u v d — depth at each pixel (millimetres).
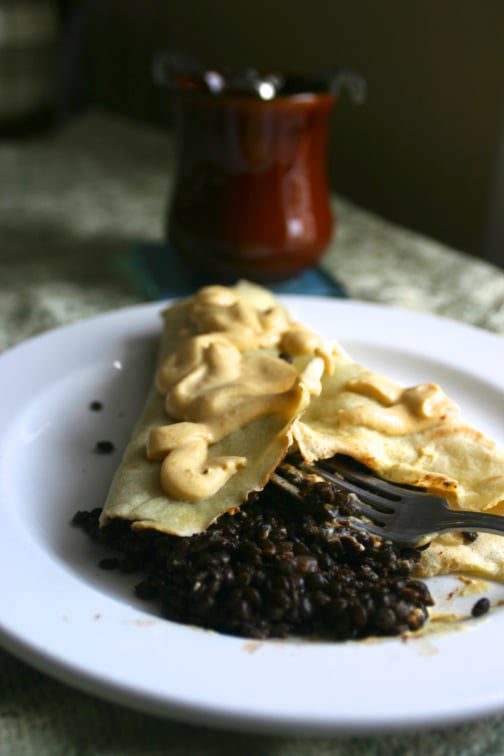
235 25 899
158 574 370
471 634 349
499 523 387
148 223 705
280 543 378
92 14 1010
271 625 355
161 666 321
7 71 846
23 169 809
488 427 463
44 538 393
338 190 858
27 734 320
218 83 591
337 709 297
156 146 883
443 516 395
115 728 324
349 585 369
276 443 397
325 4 808
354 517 397
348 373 454
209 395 417
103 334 509
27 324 556
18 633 330
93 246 661
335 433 426
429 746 322
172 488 385
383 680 316
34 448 443
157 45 991
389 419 429
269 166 553
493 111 716
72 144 881
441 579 385
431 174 777
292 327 471
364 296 597
